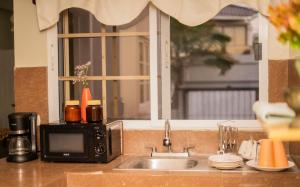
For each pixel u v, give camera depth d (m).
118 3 2.67
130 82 3.10
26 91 2.87
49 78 2.86
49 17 2.78
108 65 2.89
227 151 2.54
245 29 7.34
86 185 2.15
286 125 0.91
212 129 2.67
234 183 2.02
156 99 2.77
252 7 2.55
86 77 2.81
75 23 2.92
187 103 7.88
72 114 2.50
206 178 2.04
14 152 2.50
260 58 2.63
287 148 2.52
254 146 2.37
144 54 2.96
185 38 7.31
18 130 2.50
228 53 7.59
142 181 2.10
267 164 2.07
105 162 2.40
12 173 2.16
